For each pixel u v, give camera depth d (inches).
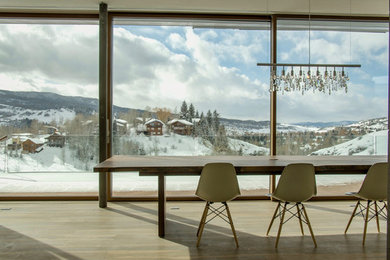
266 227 146.1
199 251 118.7
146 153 204.2
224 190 123.3
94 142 204.7
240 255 115.3
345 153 210.4
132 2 181.2
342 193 208.1
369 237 134.0
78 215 165.5
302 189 123.3
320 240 130.5
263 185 205.8
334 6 186.5
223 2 181.2
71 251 118.5
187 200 197.6
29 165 204.1
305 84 152.8
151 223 152.3
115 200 196.1
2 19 200.5
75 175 204.7
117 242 127.5
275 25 201.6
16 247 122.5
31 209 177.2
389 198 63.6
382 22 209.3
